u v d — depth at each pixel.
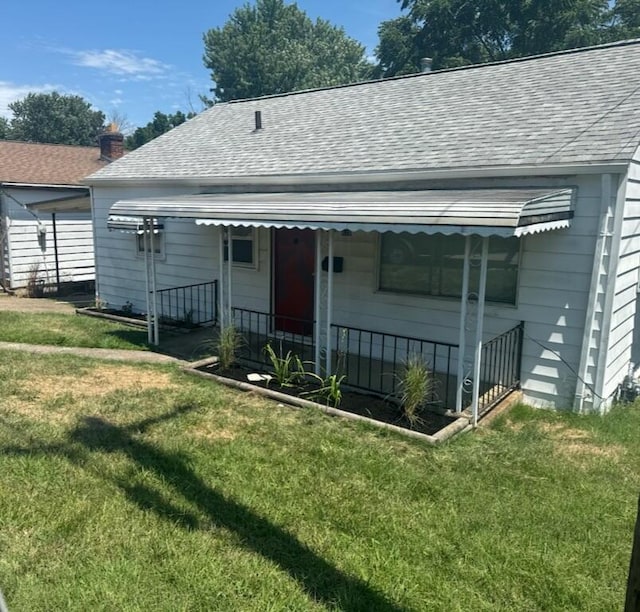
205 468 4.91
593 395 6.67
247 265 10.20
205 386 7.29
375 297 8.42
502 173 6.78
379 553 3.78
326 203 6.77
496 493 4.66
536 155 6.66
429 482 4.80
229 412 6.36
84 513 4.11
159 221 11.38
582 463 5.37
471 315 7.50
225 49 49.03
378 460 5.19
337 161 8.67
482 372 7.48
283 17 54.03
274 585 3.42
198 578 3.45
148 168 11.70
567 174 6.39
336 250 8.77
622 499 4.65
